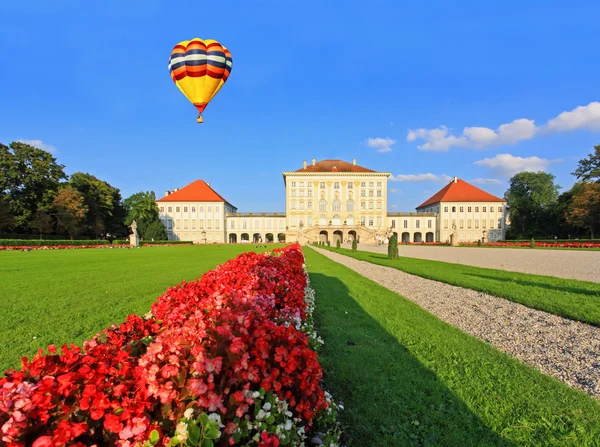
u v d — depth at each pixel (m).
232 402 2.20
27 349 5.48
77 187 68.44
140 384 2.16
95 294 10.02
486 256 29.83
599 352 5.67
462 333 6.55
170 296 4.68
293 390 2.56
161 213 95.12
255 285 4.87
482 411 3.75
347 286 12.25
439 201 94.94
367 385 4.30
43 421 1.89
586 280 13.20
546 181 82.81
